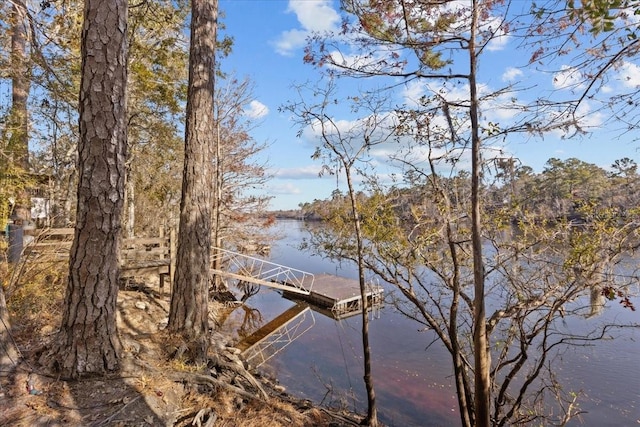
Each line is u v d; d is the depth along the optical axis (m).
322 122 6.14
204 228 5.26
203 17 5.34
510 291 5.35
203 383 4.37
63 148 12.34
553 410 6.46
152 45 10.50
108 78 3.44
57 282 6.16
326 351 9.98
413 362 9.27
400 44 4.20
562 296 4.51
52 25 6.97
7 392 3.05
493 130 3.81
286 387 7.75
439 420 6.93
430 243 5.40
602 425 6.12
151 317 6.73
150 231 17.06
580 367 7.59
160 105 11.71
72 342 3.46
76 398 3.23
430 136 5.29
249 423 4.15
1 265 5.31
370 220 5.77
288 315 12.98
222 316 11.00
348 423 5.50
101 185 3.46
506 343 5.18
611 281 4.10
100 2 3.41
